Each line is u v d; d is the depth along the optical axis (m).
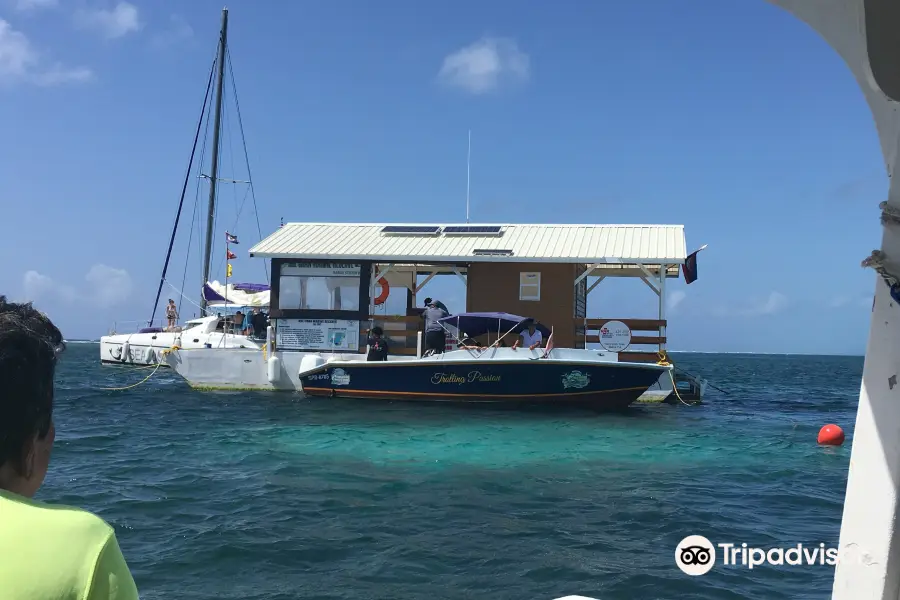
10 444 1.69
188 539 6.74
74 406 17.61
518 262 19.05
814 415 18.02
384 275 21.05
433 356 17.48
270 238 20.31
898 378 2.22
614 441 12.80
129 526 7.17
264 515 7.61
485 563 6.16
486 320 17.11
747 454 11.69
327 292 19.48
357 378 17.92
